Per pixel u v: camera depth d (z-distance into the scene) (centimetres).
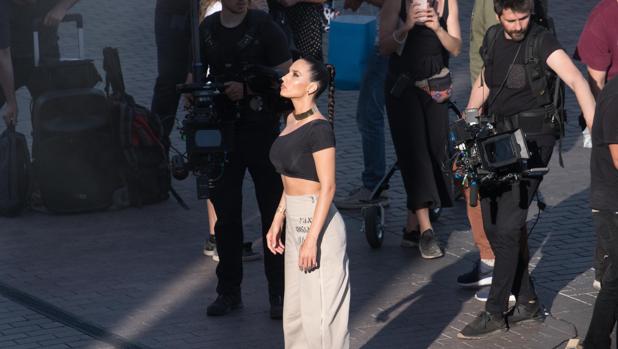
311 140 1822
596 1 5316
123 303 2333
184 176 2258
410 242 2656
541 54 2083
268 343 2139
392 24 2539
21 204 2891
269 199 2233
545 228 2758
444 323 2230
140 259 2591
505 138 2062
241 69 2231
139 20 5053
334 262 1848
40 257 2602
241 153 2223
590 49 2338
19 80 3084
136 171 2927
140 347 2109
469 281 2392
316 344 1867
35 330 2191
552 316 2244
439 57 2550
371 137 2927
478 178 2072
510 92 2117
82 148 2880
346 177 3188
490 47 2144
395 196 3039
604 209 1923
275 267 2231
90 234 2764
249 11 2253
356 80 3014
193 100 2227
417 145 2558
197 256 2614
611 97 1859
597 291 2372
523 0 2022
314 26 3108
